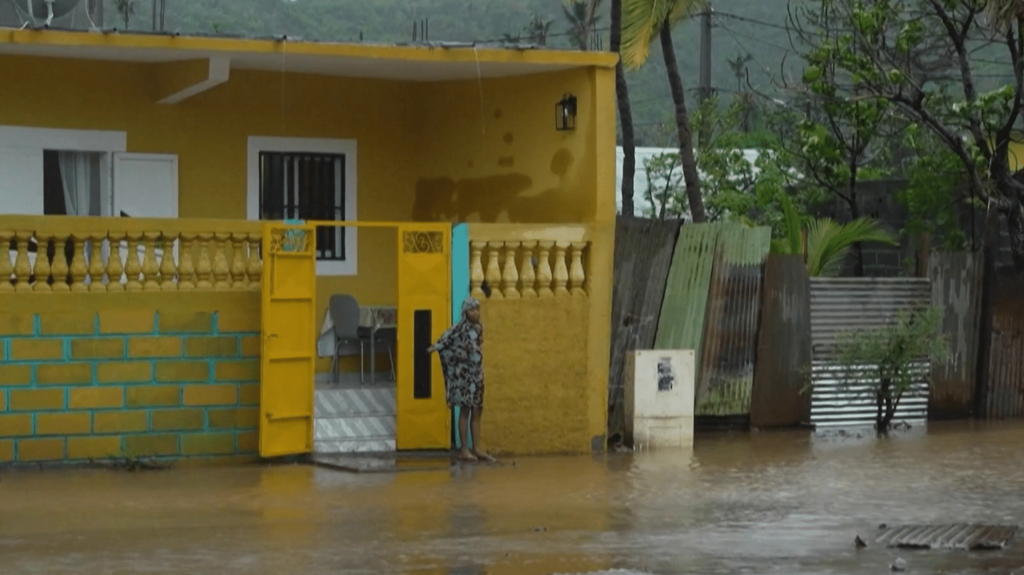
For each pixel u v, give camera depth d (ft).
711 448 71.46
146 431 62.23
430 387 66.95
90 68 70.79
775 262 78.74
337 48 65.10
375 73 74.49
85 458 61.41
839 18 99.76
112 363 61.62
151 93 72.28
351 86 77.10
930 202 102.73
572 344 69.26
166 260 62.75
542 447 68.80
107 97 71.31
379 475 60.64
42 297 60.49
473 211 75.61
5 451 60.34
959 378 84.89
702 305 76.59
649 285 75.05
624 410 72.13
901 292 82.84
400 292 66.39
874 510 52.70
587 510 52.06
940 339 81.51
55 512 50.49
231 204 74.49
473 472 61.93
